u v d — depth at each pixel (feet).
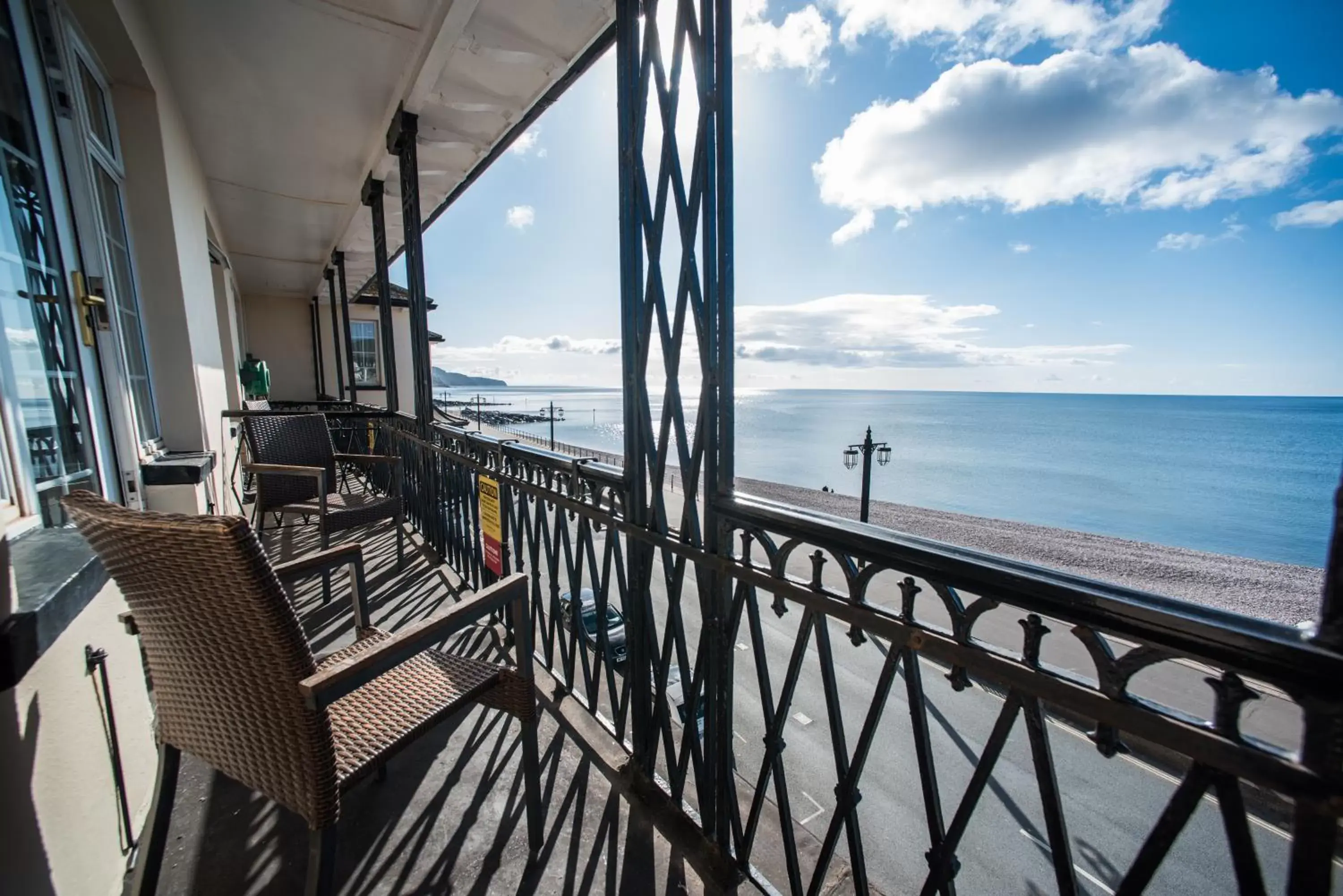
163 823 3.69
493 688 4.45
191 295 10.80
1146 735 1.96
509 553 8.29
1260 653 1.70
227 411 14.44
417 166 11.93
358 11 8.82
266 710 3.01
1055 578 2.23
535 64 9.60
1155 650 1.95
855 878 3.41
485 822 4.78
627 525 5.26
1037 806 15.21
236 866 4.25
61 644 3.54
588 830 4.75
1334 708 1.58
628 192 5.23
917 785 15.84
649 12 4.74
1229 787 1.82
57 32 5.83
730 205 4.03
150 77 8.95
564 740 5.88
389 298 16.03
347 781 3.33
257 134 13.11
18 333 4.30
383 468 17.30
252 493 18.38
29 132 4.83
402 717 3.89
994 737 2.50
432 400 12.49
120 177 8.84
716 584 4.27
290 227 20.97
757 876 4.26
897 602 24.50
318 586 9.86
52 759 3.32
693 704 4.60
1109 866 13.71
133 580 3.04
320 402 30.09
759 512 3.73
